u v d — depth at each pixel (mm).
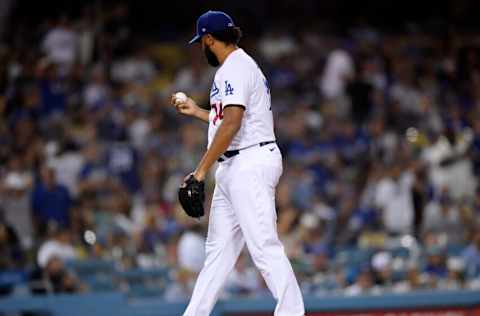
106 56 66625
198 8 84875
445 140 55031
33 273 40250
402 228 49906
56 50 64125
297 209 49281
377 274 43688
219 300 38344
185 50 74750
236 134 21500
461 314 40438
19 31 67812
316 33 81688
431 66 71500
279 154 22016
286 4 86562
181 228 45156
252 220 21359
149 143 56281
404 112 62781
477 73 69750
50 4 73375
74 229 44844
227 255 22141
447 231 49406
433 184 53906
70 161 51250
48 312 37562
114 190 48688
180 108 23516
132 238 45312
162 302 38250
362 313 39469
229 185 21656
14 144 51500
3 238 42219
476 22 82812
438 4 86375
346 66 67375
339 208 51844
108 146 54094
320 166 55875
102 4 73500
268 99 22047
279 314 21062
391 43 77438
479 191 52156
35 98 57312
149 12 83750
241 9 85125
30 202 45875
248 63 21625
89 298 37781
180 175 51719
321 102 65938
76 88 61219
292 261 43812
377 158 55750
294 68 72250
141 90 63438
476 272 45188
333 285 42625
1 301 37406
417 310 39938
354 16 87000
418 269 44750
